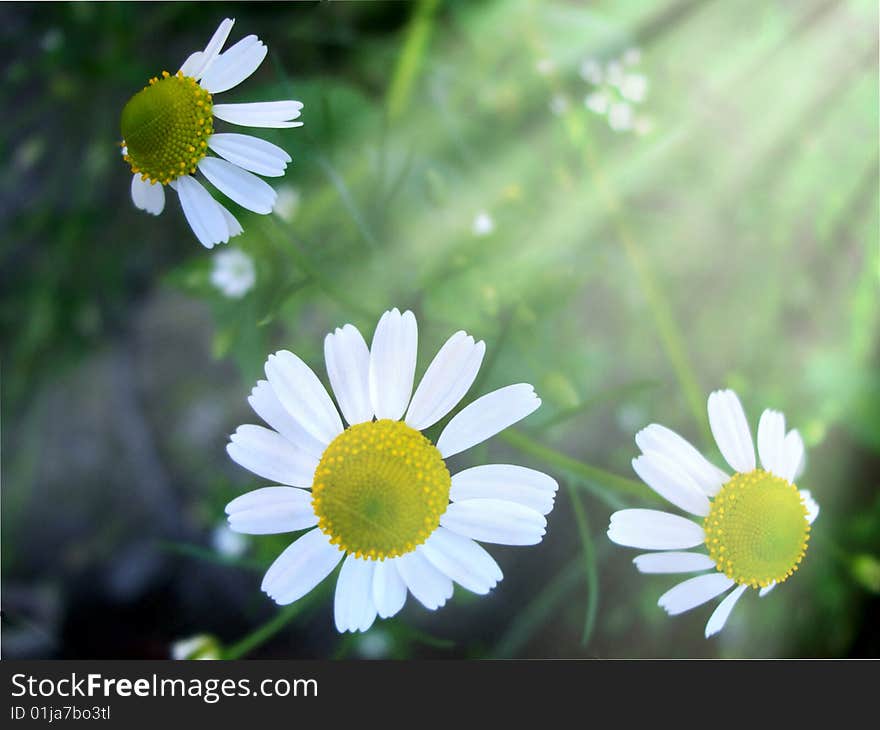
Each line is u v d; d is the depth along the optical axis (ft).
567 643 1.02
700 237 1.01
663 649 1.01
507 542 0.83
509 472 0.83
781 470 0.83
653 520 0.83
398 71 0.98
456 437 0.83
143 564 1.17
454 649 1.02
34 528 1.18
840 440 0.98
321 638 1.06
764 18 1.01
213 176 0.84
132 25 1.08
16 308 1.17
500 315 0.95
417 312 0.93
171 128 0.84
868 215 0.99
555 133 1.01
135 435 1.20
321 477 0.83
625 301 1.02
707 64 1.02
